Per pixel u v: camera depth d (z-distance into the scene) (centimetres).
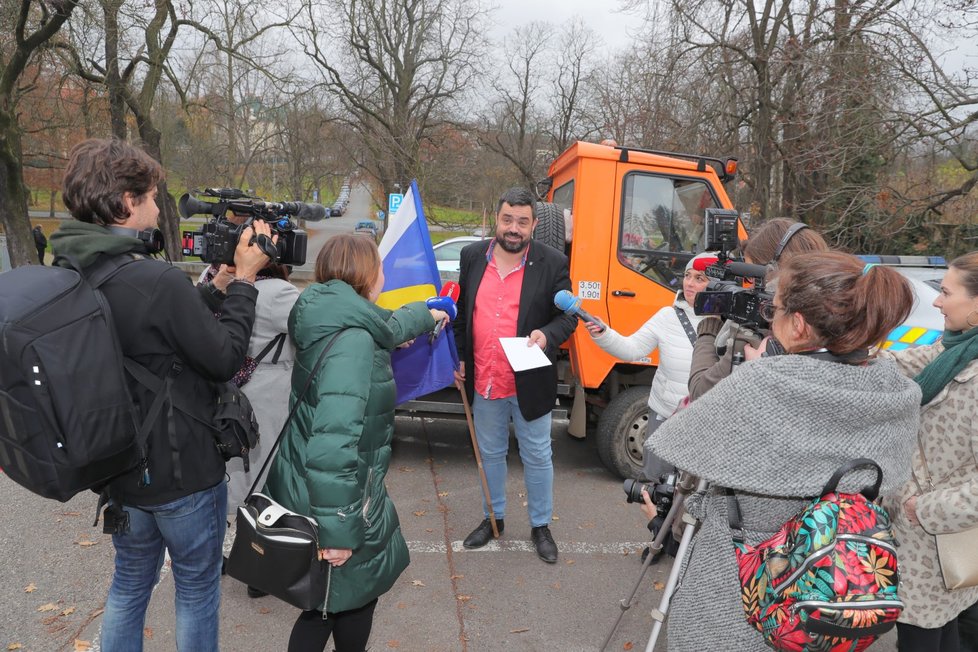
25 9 1260
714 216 251
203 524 195
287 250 224
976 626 238
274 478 203
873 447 133
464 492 443
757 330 193
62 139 1841
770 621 134
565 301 310
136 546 196
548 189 556
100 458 161
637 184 432
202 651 201
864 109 945
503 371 340
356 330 196
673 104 1368
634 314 435
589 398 472
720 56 1230
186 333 177
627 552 367
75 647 271
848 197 1062
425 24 2161
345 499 184
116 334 170
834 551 128
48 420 154
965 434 188
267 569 188
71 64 1461
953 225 1112
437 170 2252
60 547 352
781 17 1146
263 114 2197
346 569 198
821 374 134
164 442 182
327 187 2473
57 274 166
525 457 348
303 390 199
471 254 350
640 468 450
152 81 1559
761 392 136
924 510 181
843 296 134
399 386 363
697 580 156
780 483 134
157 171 188
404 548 220
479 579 333
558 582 333
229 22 1570
